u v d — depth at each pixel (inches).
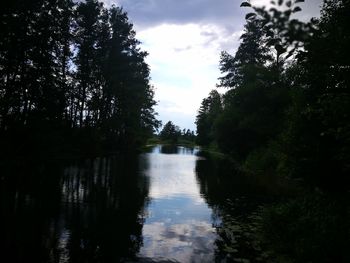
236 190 692.7
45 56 1175.6
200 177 903.1
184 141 5551.2
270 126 1023.6
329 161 358.9
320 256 259.3
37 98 1136.8
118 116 1899.6
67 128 1413.6
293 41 110.1
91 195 579.8
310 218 328.8
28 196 533.0
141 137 2645.2
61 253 308.2
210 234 380.8
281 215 369.1
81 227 391.9
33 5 1080.8
